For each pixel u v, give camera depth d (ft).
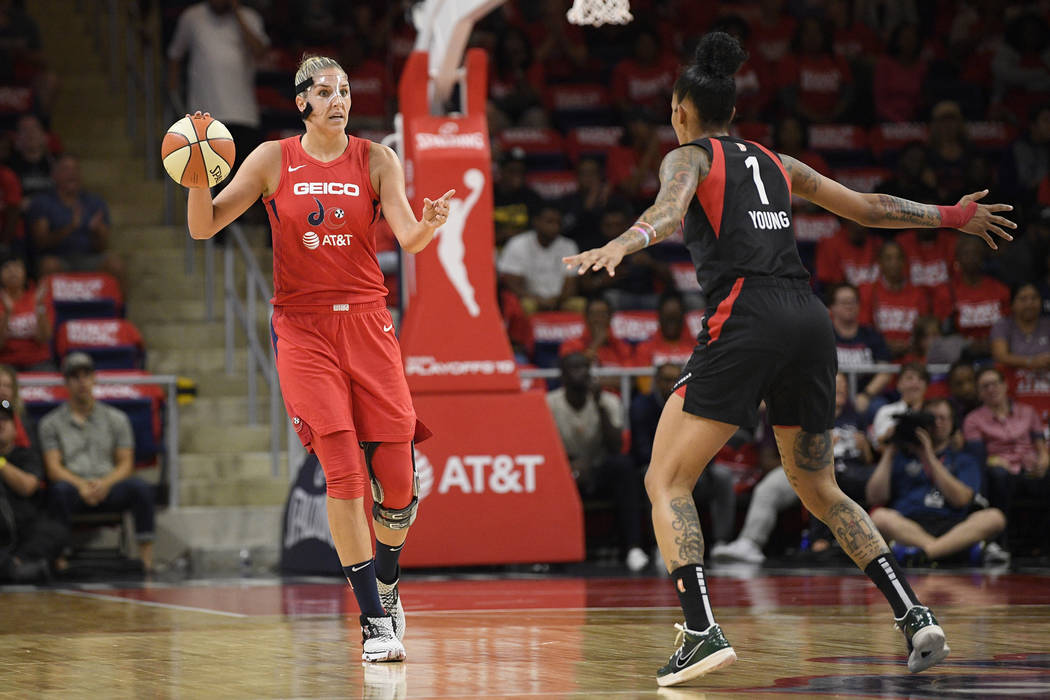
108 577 75.61
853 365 92.38
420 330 75.20
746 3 146.51
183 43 108.78
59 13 130.52
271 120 123.34
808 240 115.85
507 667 36.40
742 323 34.19
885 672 34.81
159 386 89.71
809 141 128.36
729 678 33.88
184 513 85.10
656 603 55.88
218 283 105.50
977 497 78.54
